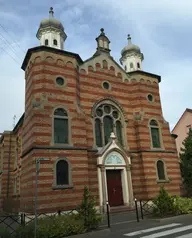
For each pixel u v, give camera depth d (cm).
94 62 2228
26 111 1950
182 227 1184
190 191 2561
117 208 1869
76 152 1772
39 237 1027
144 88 2370
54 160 1667
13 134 3091
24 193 1772
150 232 1117
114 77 2300
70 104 1881
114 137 2034
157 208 1563
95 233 1145
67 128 1817
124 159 2048
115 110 2223
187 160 2661
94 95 2127
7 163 2948
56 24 2323
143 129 2203
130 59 2819
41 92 1800
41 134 1686
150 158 2138
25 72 2136
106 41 2466
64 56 1984
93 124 2041
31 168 1622
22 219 1223
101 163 1903
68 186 1653
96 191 1852
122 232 1154
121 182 2027
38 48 1906
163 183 2130
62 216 1241
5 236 1009
